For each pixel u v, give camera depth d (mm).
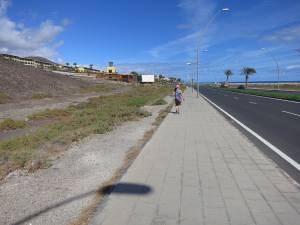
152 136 13484
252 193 6480
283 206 5832
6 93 39656
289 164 9094
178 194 6430
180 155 9836
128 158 9867
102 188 7000
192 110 26312
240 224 5141
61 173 8438
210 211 5617
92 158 10047
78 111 25922
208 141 12242
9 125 19047
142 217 5410
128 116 21578
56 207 6090
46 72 67750
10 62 60438
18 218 5664
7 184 7621
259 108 28328
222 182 7180
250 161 9094
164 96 54031
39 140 13211
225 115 22438
